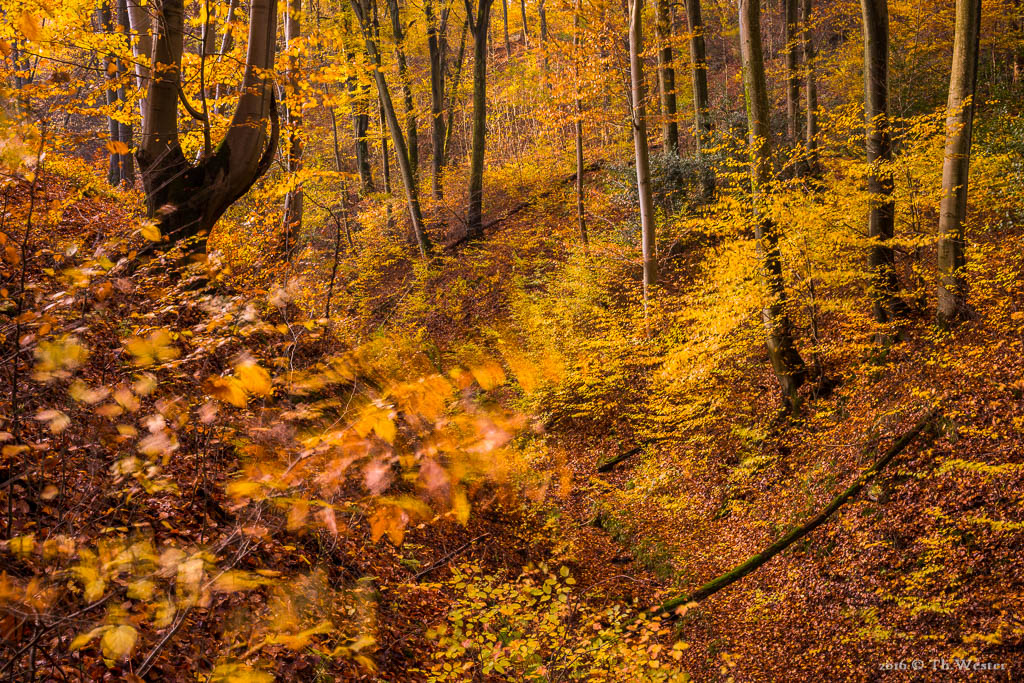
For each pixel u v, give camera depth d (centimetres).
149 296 314
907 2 1888
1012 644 622
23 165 206
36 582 152
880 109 1051
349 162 3038
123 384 181
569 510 1084
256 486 143
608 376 1295
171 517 366
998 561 699
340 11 2245
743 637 762
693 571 912
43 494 224
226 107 925
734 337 1190
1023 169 1163
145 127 710
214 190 711
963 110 966
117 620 148
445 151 2705
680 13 2595
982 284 993
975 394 876
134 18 750
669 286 1491
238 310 241
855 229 1062
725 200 1153
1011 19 1731
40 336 209
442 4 2594
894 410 945
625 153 2203
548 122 1634
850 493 878
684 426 1174
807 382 1123
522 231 1998
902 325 1051
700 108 1912
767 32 3009
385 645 481
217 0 829
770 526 934
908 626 700
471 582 676
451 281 1864
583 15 1453
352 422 142
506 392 750
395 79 2378
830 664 687
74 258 275
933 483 816
